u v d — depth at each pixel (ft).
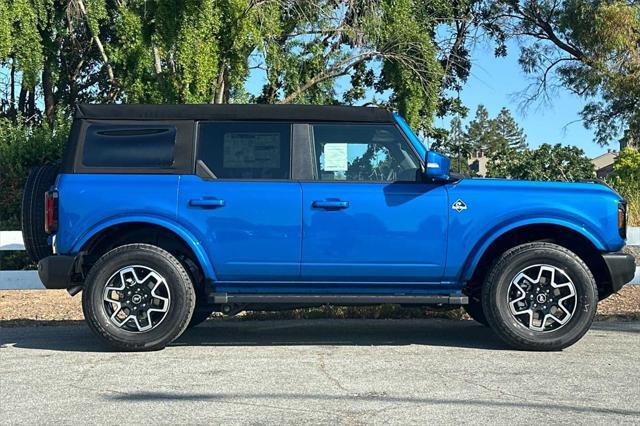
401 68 66.85
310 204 20.84
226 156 21.34
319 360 20.11
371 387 17.22
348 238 20.83
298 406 15.74
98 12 61.11
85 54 79.30
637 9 83.05
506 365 19.39
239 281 21.21
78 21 66.18
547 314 20.76
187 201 20.84
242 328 25.61
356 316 27.96
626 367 19.16
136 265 20.65
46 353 21.15
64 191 20.83
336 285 21.29
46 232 21.35
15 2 53.88
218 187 20.94
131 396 16.58
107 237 21.71
